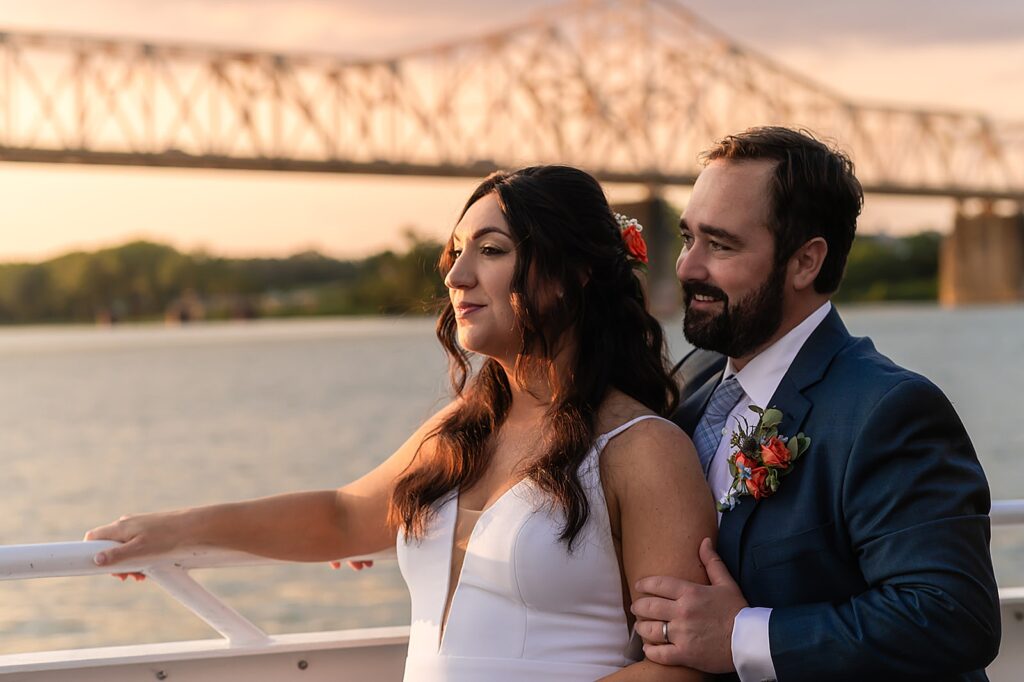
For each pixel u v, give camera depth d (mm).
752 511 1531
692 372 1837
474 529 1598
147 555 1670
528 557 1533
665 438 1575
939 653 1379
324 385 36219
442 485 1665
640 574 1536
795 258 1567
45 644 7609
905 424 1452
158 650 1738
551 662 1534
